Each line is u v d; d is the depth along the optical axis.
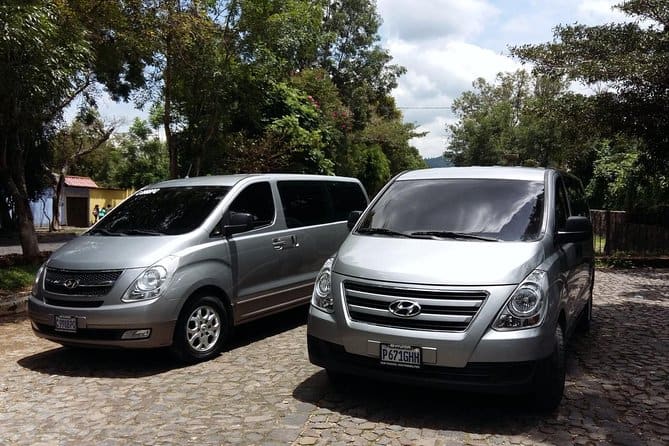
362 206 8.74
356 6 37.62
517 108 47.78
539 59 10.46
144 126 45.41
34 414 4.43
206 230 6.01
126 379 5.25
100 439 3.96
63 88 8.06
